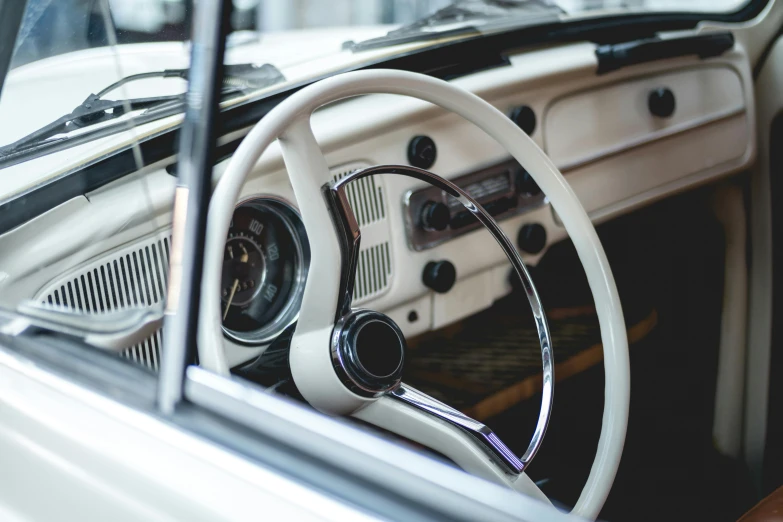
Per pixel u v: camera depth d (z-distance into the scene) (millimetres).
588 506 957
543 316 998
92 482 637
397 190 1300
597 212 1628
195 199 664
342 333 906
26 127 860
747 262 1898
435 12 1562
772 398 1878
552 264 1842
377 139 1277
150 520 587
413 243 1320
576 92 1545
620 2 1721
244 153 857
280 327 1126
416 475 529
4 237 861
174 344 656
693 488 1661
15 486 710
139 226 836
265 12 1472
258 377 1021
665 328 1919
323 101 922
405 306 1355
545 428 957
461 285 1411
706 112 1759
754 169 1874
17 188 858
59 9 812
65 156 850
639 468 1693
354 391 907
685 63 1707
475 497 507
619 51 1560
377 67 1369
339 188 914
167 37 863
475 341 1692
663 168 1707
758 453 1891
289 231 1136
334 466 552
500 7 1593
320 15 1548
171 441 617
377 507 514
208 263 800
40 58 843
